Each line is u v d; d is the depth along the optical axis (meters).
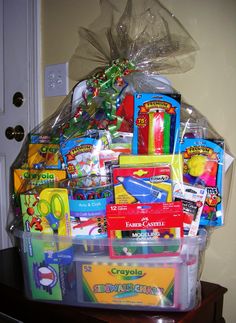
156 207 0.55
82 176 0.62
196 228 0.58
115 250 0.55
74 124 0.73
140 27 0.77
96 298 0.57
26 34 1.05
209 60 0.75
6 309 0.66
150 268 0.54
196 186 0.61
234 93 0.73
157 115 0.65
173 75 0.80
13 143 1.12
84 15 0.93
